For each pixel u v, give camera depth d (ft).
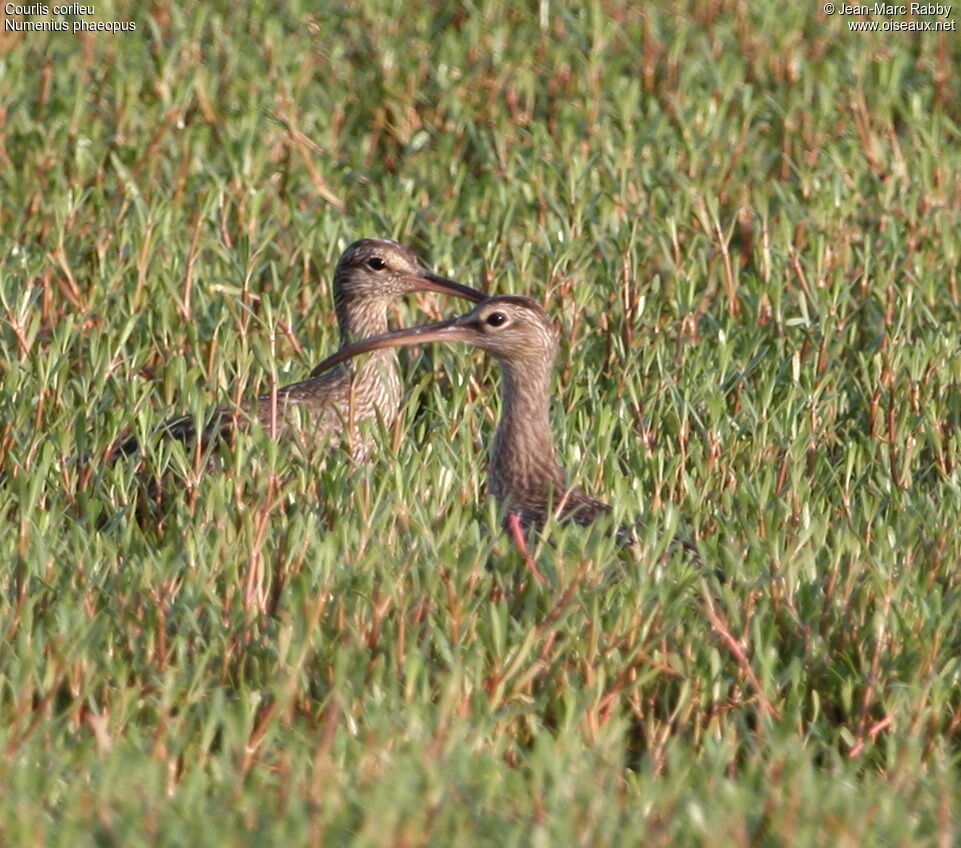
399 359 51.78
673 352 49.80
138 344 48.24
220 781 27.02
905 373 47.52
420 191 61.26
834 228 57.57
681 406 42.55
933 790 28.37
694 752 30.68
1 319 47.06
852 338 51.42
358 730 29.73
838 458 44.98
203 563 32.73
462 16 79.46
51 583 32.81
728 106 70.23
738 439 42.91
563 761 27.30
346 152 67.41
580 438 42.24
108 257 54.34
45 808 26.45
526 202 58.95
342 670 29.17
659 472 39.75
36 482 35.12
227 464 38.99
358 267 50.52
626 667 31.27
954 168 64.59
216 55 71.87
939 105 73.15
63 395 43.57
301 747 28.35
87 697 29.73
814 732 30.94
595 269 55.42
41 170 60.23
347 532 33.94
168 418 44.57
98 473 39.24
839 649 33.58
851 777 28.76
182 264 52.85
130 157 62.18
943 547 35.81
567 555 33.09
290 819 25.30
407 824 24.97
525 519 38.96
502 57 71.82
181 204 58.70
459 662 30.14
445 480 37.17
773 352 49.85
